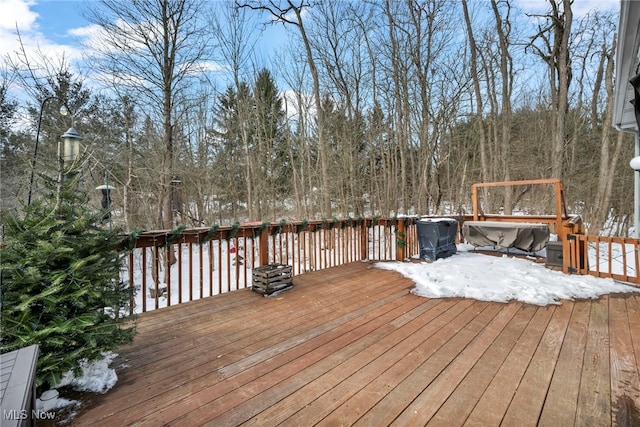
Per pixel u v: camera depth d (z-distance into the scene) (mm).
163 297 6422
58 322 1805
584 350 2357
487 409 1706
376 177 14203
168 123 9492
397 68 12039
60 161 2107
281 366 2180
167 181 9578
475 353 2334
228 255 3959
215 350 2420
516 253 6336
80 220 1971
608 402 1749
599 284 4004
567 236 4621
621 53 3434
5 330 1686
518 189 13812
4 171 5645
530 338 2576
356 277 4582
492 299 3561
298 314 3168
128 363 2221
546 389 1877
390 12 11734
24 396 1112
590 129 13250
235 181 14344
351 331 2754
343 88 13172
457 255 6137
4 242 1787
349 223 5617
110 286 2172
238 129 14000
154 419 1655
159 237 3254
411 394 1847
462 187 14562
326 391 1889
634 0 2533
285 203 16141
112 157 8594
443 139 13023
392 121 13820
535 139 14195
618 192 11570
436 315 3111
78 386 1907
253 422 1630
